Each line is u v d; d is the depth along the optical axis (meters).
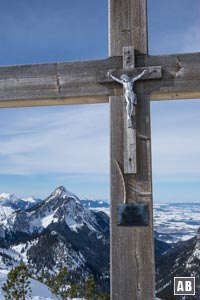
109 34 3.22
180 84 3.04
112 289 2.83
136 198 2.90
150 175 2.92
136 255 2.84
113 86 3.14
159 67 3.07
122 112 3.07
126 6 3.23
